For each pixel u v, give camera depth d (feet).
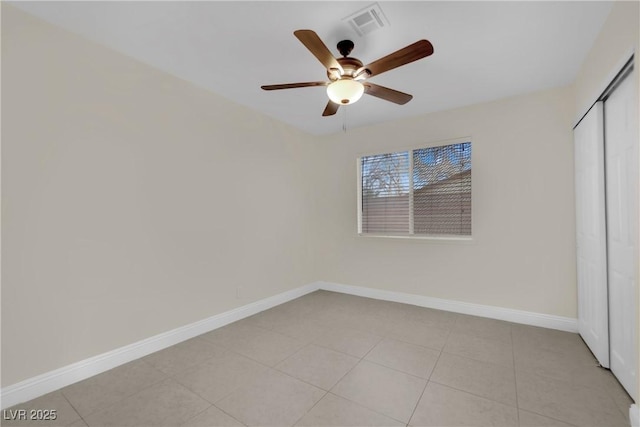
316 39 5.07
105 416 5.37
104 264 7.00
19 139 5.79
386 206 12.73
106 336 7.01
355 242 13.30
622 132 5.76
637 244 4.93
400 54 5.46
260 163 11.30
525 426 5.04
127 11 5.82
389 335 8.86
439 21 6.08
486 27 6.28
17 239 5.76
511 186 9.84
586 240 7.79
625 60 5.07
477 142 10.42
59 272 6.29
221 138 9.82
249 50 7.19
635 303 5.06
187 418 5.31
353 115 11.64
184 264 8.70
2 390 5.54
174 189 8.47
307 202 13.76
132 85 7.52
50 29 6.18
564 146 9.02
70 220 6.46
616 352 6.32
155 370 6.95
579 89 8.17
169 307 8.30
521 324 9.60
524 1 5.52
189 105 8.84
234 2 5.56
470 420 5.19
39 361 6.00
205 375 6.72
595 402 5.62
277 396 5.92
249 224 10.83
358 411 5.45
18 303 5.76
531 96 9.52
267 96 9.86
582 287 8.25
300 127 13.14
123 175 7.36
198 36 6.64
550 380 6.37
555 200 9.16
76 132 6.55
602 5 5.65
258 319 10.32
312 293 13.65
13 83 5.72
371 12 5.81
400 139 12.06
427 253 11.45
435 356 7.52
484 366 6.99
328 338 8.69
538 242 9.43
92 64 6.80
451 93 9.60
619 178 5.97
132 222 7.52
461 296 10.78
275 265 11.93
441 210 11.35
